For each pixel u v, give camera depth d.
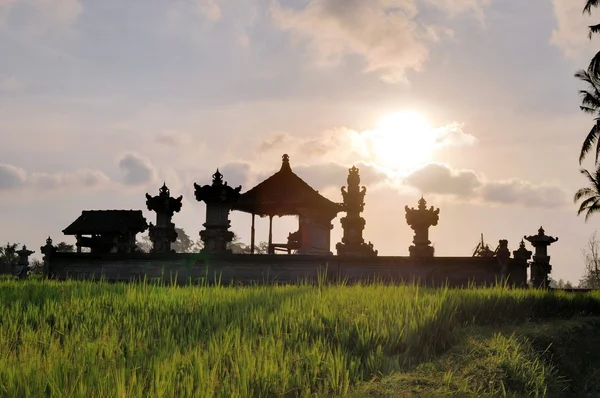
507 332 16.44
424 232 32.56
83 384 9.73
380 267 31.31
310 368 11.84
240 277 32.31
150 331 14.43
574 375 15.56
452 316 16.27
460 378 12.22
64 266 34.12
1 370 10.38
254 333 13.96
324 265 31.58
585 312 23.08
